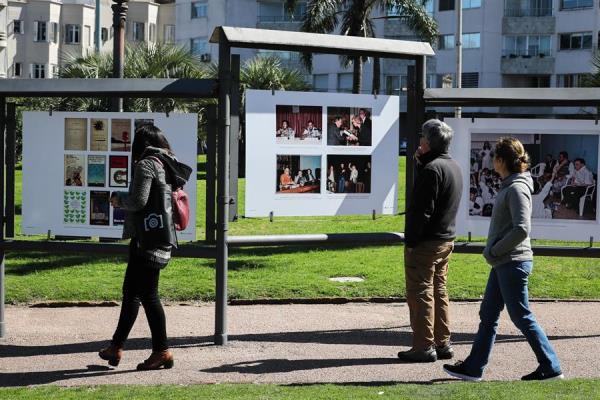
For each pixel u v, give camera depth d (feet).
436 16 210.59
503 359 24.41
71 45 255.70
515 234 20.93
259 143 26.43
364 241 26.78
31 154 27.12
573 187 27.53
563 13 201.98
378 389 20.40
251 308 32.65
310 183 27.07
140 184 22.18
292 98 26.76
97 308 32.32
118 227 26.76
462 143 27.71
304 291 34.78
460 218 27.86
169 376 22.40
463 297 34.71
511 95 26.89
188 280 36.63
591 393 19.48
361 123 27.53
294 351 25.32
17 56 248.32
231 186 26.12
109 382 21.83
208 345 26.07
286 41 25.45
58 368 23.35
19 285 35.06
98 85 25.63
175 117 26.21
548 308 32.78
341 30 121.70
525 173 21.48
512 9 204.95
